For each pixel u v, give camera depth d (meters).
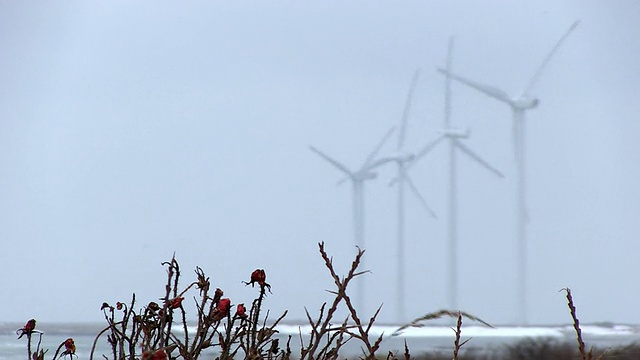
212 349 16.47
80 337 118.25
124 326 15.86
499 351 89.69
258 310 15.22
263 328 15.20
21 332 16.58
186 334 15.22
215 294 15.22
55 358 16.64
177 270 15.59
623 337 79.88
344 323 15.16
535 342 89.94
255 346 15.09
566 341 94.50
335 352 15.08
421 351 66.75
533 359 83.25
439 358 66.31
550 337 96.81
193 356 15.09
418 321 14.90
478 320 14.80
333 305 15.19
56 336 125.94
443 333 104.94
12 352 65.94
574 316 15.11
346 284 15.17
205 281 15.28
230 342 15.14
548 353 83.94
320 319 15.30
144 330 15.45
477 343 98.06
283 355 15.39
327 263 15.25
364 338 15.05
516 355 85.88
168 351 14.98
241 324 15.34
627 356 42.00
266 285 15.25
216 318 15.13
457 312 14.77
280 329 17.02
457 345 14.68
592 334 100.62
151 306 15.66
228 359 15.02
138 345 15.66
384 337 15.49
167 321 15.50
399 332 14.97
